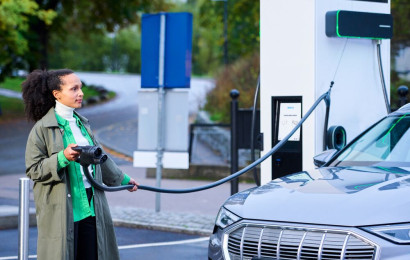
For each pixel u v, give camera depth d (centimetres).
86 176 543
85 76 5244
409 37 2080
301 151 846
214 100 2331
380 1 894
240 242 525
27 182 663
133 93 4222
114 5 3528
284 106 866
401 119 667
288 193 546
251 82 2258
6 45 2866
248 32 3034
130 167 1977
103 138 2495
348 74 866
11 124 2905
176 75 1230
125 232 1081
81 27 4012
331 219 493
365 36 855
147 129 1246
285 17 860
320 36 842
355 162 634
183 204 1339
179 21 1234
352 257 478
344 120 862
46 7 3356
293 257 497
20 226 662
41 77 573
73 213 556
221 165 1725
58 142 561
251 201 550
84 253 567
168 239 1023
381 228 478
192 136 1777
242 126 1166
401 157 623
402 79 2034
